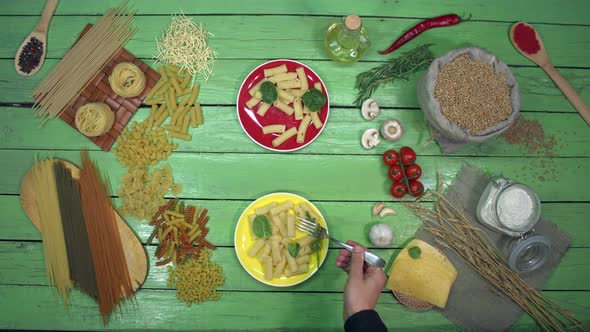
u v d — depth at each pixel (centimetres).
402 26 182
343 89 177
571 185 179
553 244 175
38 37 174
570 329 169
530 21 186
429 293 164
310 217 163
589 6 185
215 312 167
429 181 176
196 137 173
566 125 181
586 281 173
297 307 169
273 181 173
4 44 175
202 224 168
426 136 177
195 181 171
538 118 181
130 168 168
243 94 168
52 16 176
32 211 167
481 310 169
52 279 166
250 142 174
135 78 165
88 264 164
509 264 163
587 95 184
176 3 178
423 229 173
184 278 164
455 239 169
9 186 170
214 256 169
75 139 171
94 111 161
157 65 175
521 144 179
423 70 178
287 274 161
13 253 168
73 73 171
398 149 176
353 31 156
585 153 180
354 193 174
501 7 185
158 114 169
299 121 170
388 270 171
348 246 146
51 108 169
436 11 183
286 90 169
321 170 174
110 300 163
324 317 169
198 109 170
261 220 157
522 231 160
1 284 167
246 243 163
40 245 169
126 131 170
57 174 166
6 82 173
